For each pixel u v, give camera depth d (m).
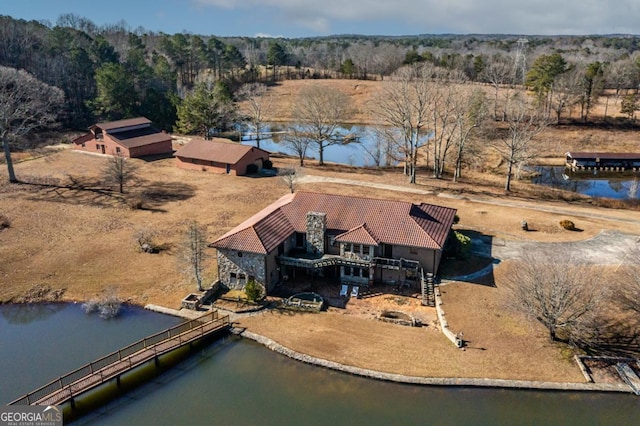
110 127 89.00
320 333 38.00
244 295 43.06
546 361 34.47
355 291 43.62
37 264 49.25
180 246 52.69
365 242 43.12
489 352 35.38
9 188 69.12
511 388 32.19
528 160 83.50
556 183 80.38
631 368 33.72
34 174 75.69
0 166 79.75
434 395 31.81
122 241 54.00
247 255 42.31
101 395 32.44
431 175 81.62
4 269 48.22
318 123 88.31
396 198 66.81
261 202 65.75
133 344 34.66
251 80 157.75
